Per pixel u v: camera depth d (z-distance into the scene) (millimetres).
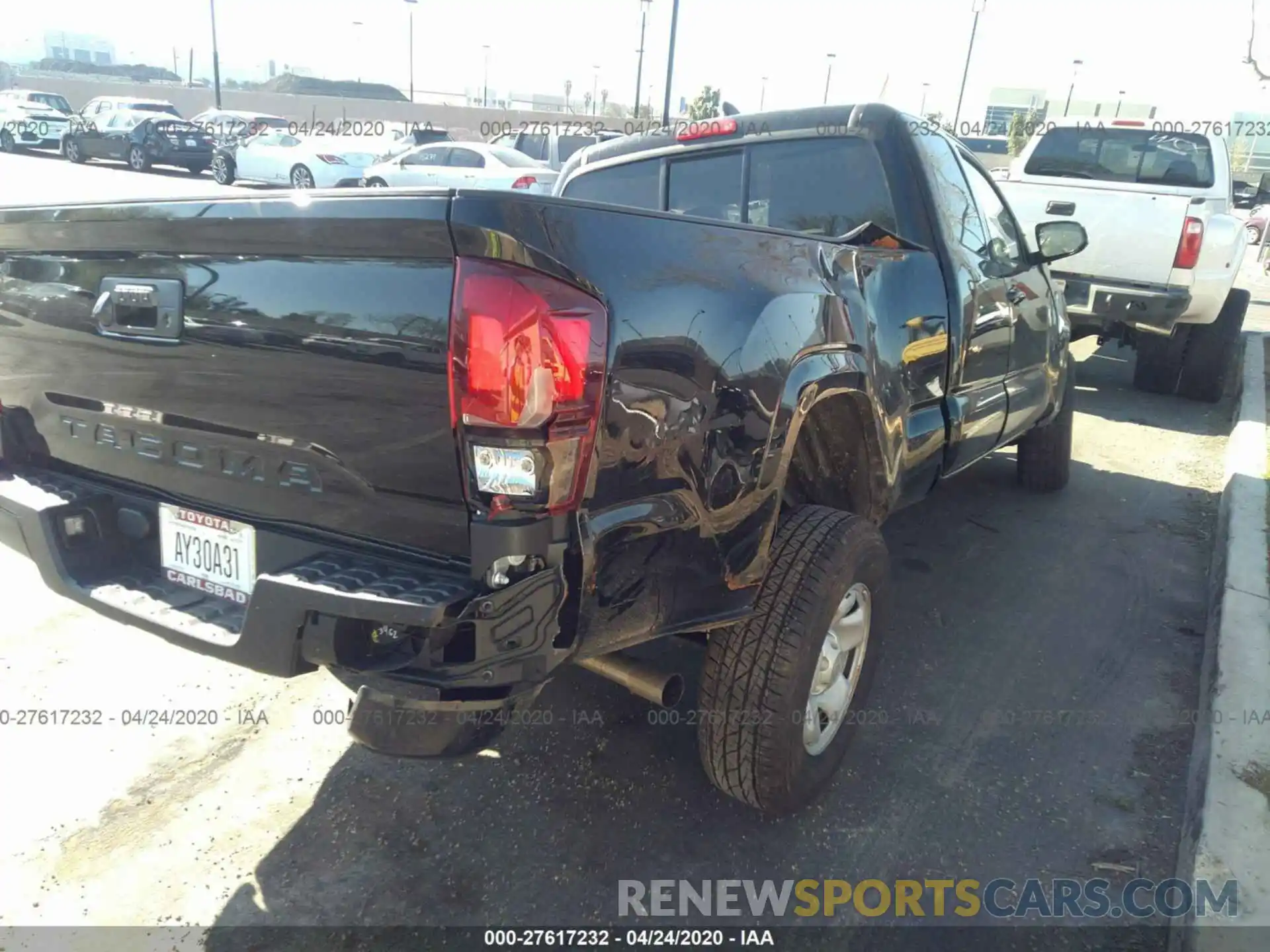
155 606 2387
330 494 2203
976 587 4438
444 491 2008
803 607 2564
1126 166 8234
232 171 21000
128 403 2521
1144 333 8125
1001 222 4547
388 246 1936
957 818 2885
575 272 1943
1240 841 2598
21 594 3977
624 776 3031
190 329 2309
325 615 2010
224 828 2738
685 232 2271
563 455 1925
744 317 2367
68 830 2699
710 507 2303
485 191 1865
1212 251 7172
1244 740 3010
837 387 2752
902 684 3600
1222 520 5121
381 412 2043
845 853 2736
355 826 2770
